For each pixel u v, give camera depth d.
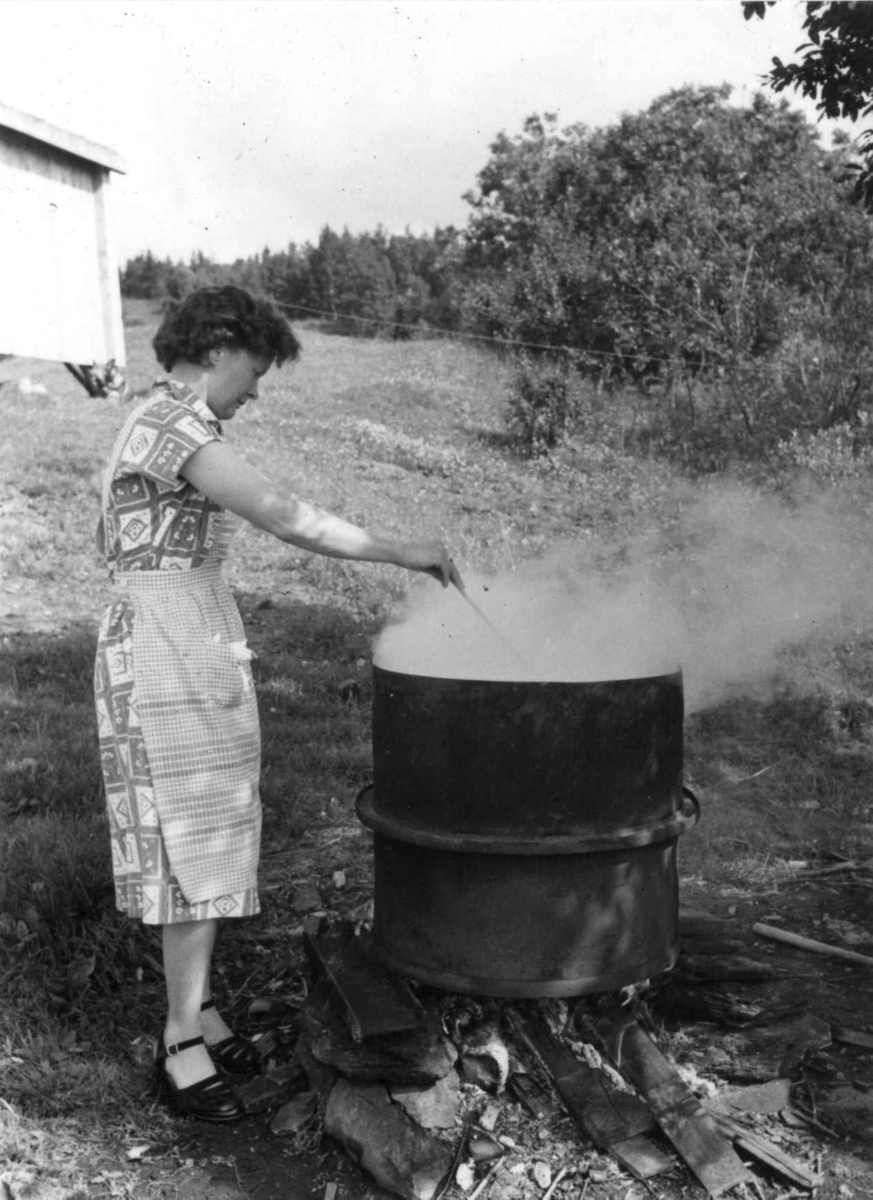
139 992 3.01
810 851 3.89
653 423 11.97
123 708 2.44
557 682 2.28
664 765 2.43
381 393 16.88
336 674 5.68
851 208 12.33
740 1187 2.27
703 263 13.24
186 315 2.48
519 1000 2.63
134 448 2.40
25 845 3.60
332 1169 2.39
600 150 21.02
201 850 2.45
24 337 6.96
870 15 4.79
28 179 6.96
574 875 2.33
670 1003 2.80
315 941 2.85
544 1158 2.37
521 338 18.64
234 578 7.30
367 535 2.45
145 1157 2.43
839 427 9.38
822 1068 2.65
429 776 2.36
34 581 7.06
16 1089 2.59
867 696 5.29
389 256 41.22
